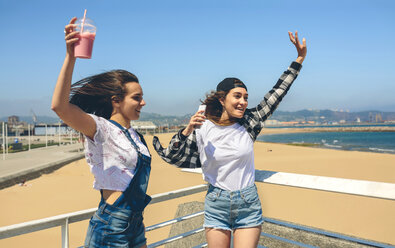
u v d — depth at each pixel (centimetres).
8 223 1007
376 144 6975
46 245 718
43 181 1916
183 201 1057
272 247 286
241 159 209
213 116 216
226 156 208
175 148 208
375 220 811
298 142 8431
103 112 180
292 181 237
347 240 251
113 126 164
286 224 286
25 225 158
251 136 217
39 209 1184
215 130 214
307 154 3136
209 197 216
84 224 846
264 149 3994
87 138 156
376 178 1602
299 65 235
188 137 217
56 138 11450
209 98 214
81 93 170
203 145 216
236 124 217
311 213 912
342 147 6006
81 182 1827
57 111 137
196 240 359
